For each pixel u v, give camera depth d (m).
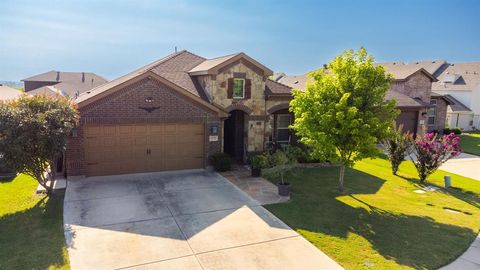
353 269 7.41
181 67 18.98
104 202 11.16
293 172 15.64
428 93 30.31
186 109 15.18
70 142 13.36
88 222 9.50
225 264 7.45
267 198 12.13
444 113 33.00
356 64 12.21
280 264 7.54
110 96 13.68
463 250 8.49
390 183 15.20
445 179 15.09
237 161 18.17
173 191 12.62
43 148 10.87
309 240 8.78
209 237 8.79
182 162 15.66
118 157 14.39
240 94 16.95
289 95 17.86
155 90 14.44
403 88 29.12
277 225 9.70
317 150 12.74
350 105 11.84
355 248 8.42
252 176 15.11
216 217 10.19
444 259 7.95
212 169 16.02
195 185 13.49
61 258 7.45
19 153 10.32
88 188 12.60
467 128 39.28
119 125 14.16
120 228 9.16
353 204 11.84
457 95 40.25
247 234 9.04
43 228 9.02
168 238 8.66
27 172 11.20
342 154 12.41
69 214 10.04
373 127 11.62
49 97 11.60
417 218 10.73
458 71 42.97
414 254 8.18
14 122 10.28
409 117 26.53
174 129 15.26
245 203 11.52
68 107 11.54
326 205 11.60
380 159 20.72
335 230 9.49
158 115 14.65
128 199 11.54
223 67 16.17
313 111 12.26
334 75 12.63
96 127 13.81
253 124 17.44
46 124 10.75
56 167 14.53
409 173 17.55
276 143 18.86
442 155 15.77
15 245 8.02
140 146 14.73
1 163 10.59
